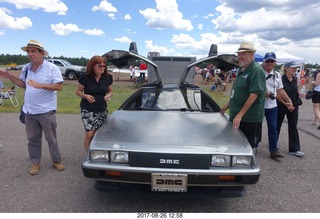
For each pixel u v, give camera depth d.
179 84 4.54
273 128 4.25
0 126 6.16
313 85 6.82
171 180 2.37
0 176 3.43
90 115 3.54
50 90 3.34
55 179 3.36
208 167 2.40
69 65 22.30
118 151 2.45
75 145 4.82
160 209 2.69
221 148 2.48
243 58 3.30
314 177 3.58
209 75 23.20
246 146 2.58
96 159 2.50
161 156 2.40
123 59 4.31
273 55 4.07
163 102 3.71
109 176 2.47
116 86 18.50
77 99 11.46
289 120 4.48
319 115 6.77
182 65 8.43
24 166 3.78
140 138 2.62
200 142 2.56
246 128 3.44
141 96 3.93
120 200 2.85
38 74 3.30
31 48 3.16
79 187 3.14
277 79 4.20
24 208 2.64
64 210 2.62
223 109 3.80
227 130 2.89
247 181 2.41
